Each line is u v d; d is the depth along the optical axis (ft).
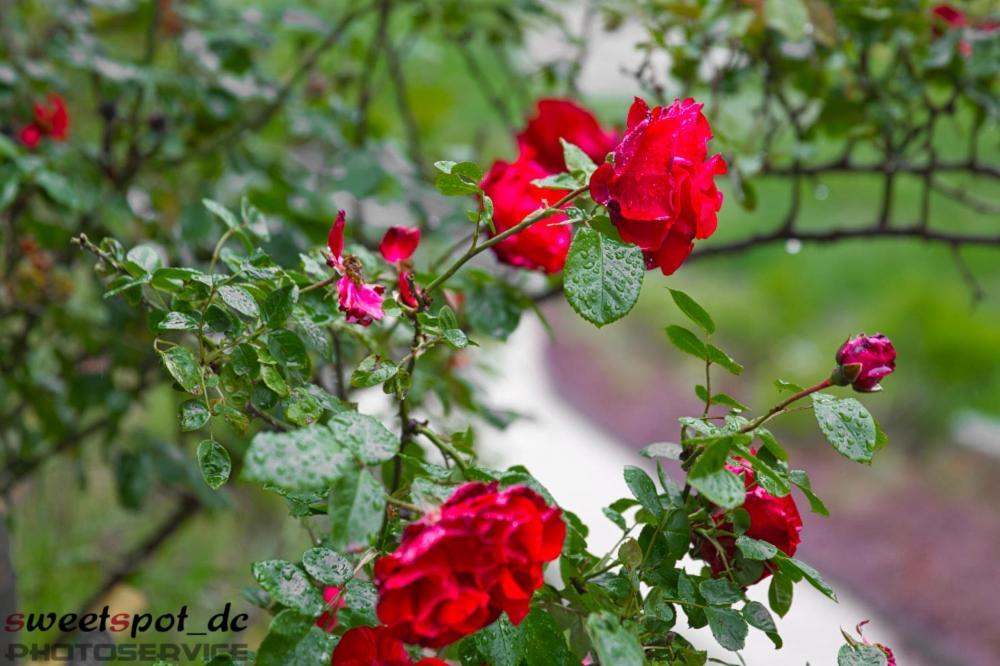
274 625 2.98
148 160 5.12
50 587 5.87
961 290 15.88
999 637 9.39
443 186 3.24
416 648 3.26
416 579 2.87
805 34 4.49
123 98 5.42
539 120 3.93
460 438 3.41
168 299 3.63
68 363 5.30
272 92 5.19
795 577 3.25
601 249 3.10
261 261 3.35
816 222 18.04
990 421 13.35
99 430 5.72
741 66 4.67
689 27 4.58
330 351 3.34
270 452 2.83
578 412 14.12
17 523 6.47
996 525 11.53
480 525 2.87
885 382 13.98
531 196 3.60
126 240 4.88
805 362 14.24
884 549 11.10
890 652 3.18
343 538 2.84
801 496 12.39
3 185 4.19
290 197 4.61
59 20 5.45
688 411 14.37
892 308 14.73
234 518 7.16
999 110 4.73
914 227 5.00
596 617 2.95
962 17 4.73
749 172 4.32
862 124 4.83
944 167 5.02
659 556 3.23
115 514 7.06
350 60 6.73
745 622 3.19
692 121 3.09
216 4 5.29
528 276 4.83
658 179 3.07
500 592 2.90
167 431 7.36
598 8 5.01
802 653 8.06
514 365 15.53
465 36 5.72
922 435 13.48
